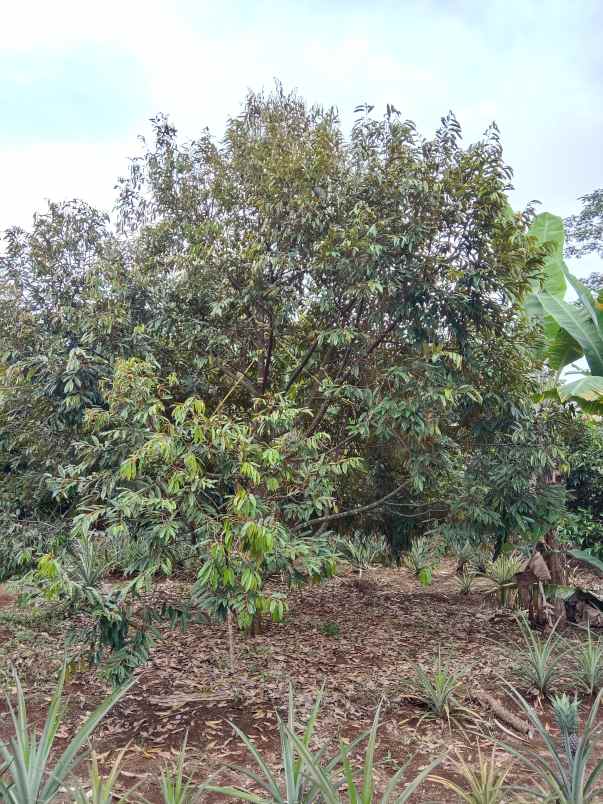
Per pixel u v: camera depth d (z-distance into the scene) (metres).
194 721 4.66
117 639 4.46
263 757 4.09
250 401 6.98
